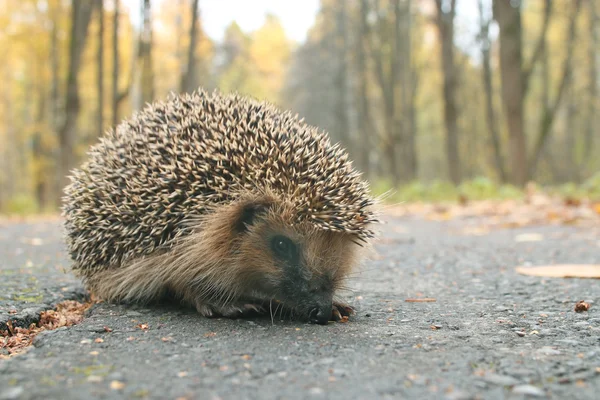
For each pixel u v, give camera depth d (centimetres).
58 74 235
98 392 21
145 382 22
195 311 36
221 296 36
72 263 40
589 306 35
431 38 348
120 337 28
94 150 40
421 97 414
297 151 35
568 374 23
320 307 33
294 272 34
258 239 35
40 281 43
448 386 22
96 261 38
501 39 149
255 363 24
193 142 36
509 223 85
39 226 100
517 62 148
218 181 35
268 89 458
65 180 152
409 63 268
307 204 34
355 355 26
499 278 45
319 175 35
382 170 357
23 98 346
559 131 390
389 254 59
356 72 298
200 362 24
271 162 35
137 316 34
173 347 27
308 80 398
